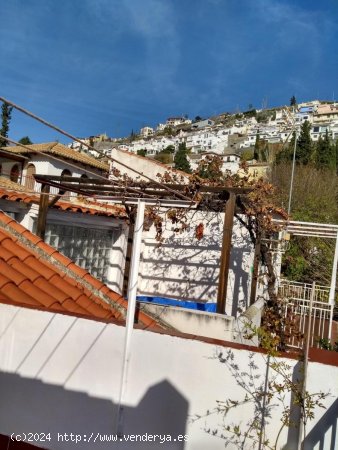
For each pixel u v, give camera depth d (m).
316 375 2.41
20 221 7.52
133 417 2.67
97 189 5.87
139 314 4.31
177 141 103.81
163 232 9.55
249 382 2.51
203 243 9.03
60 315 2.87
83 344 2.81
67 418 2.80
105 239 9.10
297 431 2.42
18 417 2.90
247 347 2.56
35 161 18.25
